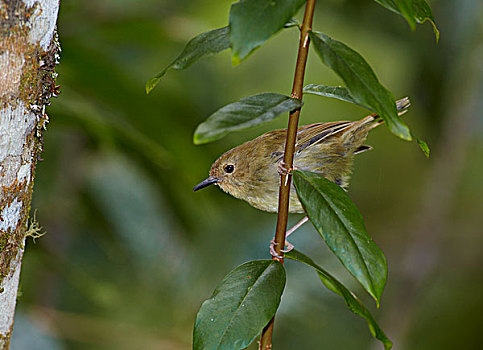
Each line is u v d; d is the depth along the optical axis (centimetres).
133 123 984
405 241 1450
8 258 450
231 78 1279
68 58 899
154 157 964
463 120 1237
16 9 407
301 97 425
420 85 1219
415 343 1480
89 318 1062
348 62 394
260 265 461
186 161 1022
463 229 1459
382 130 1500
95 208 1097
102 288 1059
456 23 1095
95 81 920
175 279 1141
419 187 1524
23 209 453
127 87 932
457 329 1486
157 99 1007
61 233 1095
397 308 1233
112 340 1062
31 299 1076
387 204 1529
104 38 1021
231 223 1184
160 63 1166
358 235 422
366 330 1216
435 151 1334
